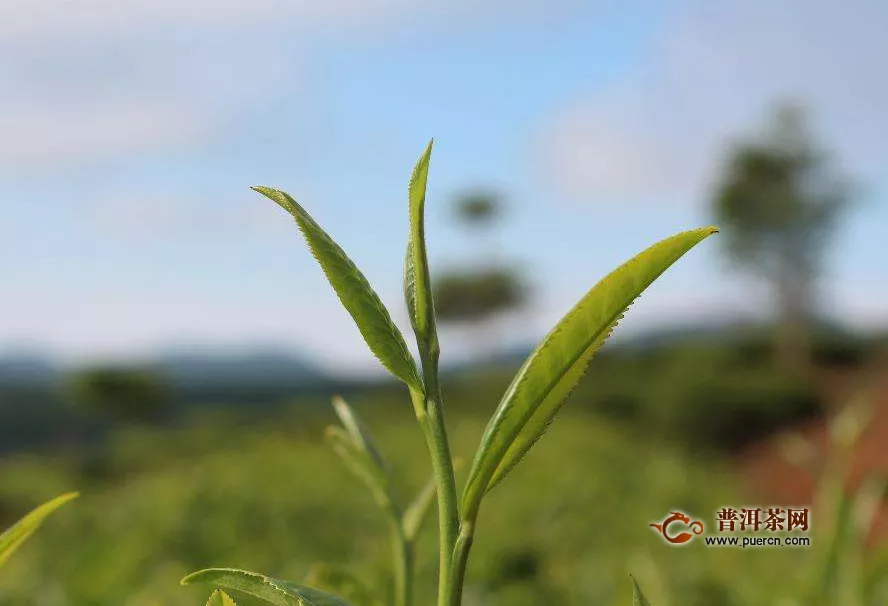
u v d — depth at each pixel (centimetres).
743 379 1541
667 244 60
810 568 168
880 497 164
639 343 2241
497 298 2931
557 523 530
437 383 63
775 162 2597
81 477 1257
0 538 70
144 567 406
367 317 61
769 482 1020
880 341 2250
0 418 2180
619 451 990
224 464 844
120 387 1981
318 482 662
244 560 417
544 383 62
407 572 94
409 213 63
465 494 62
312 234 61
